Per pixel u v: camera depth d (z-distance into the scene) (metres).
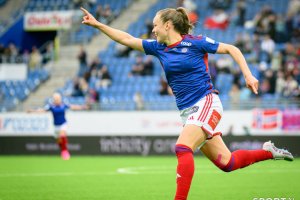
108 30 11.01
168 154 32.34
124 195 15.12
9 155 35.25
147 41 10.97
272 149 11.51
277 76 33.59
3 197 14.72
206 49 10.52
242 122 31.06
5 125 35.53
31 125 35.00
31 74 42.88
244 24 40.69
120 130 33.41
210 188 16.52
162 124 32.53
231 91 34.06
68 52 44.00
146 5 46.53
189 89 10.56
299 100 31.84
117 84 38.84
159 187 17.02
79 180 19.28
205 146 10.94
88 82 38.75
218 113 10.55
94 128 33.94
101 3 47.91
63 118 29.80
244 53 37.09
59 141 30.11
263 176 20.05
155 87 37.56
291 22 37.75
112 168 24.34
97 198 14.54
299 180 18.64
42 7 50.56
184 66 10.50
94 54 43.03
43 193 15.62
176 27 10.62
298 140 30.00
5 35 50.84
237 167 11.22
